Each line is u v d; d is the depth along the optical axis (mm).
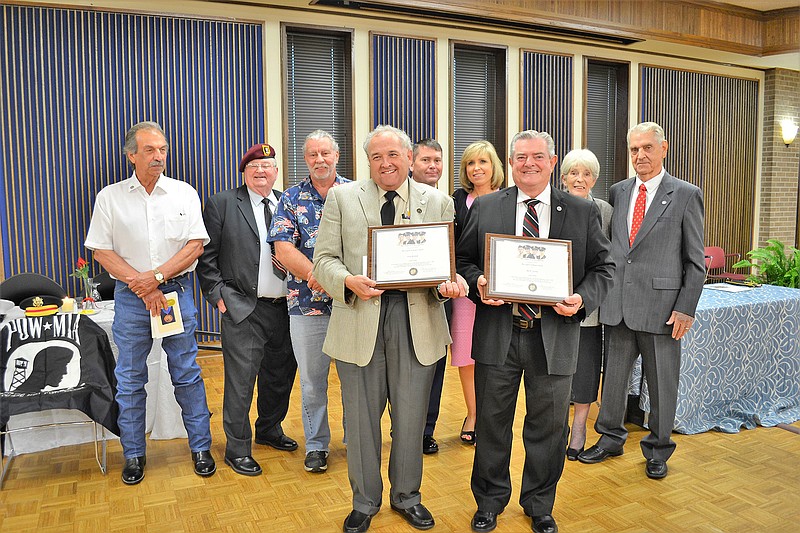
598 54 6848
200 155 5105
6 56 4465
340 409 3881
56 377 2896
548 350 2229
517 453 3195
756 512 2582
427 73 5941
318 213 2857
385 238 2262
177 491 2777
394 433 2416
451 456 3150
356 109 5695
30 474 2965
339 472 2963
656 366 2867
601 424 3131
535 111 6520
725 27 6750
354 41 5598
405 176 2322
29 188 4613
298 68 5559
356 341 2309
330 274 2293
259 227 3037
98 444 3340
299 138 5621
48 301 3594
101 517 2541
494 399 2326
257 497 2715
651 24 6324
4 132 4512
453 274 2217
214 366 4867
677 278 2830
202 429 2990
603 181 7285
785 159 8359
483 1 5535
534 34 6320
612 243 3008
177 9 4914
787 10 6836
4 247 4582
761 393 3838
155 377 3359
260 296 3002
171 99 4953
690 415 3541
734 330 3656
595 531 2428
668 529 2445
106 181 4809
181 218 2867
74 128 4691
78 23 4633
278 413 3260
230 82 5141
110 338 3279
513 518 2514
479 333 2328
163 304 2824
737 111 8008
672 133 7484
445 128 6137
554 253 2238
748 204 8281
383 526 2447
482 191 3287
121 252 2838
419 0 5277
